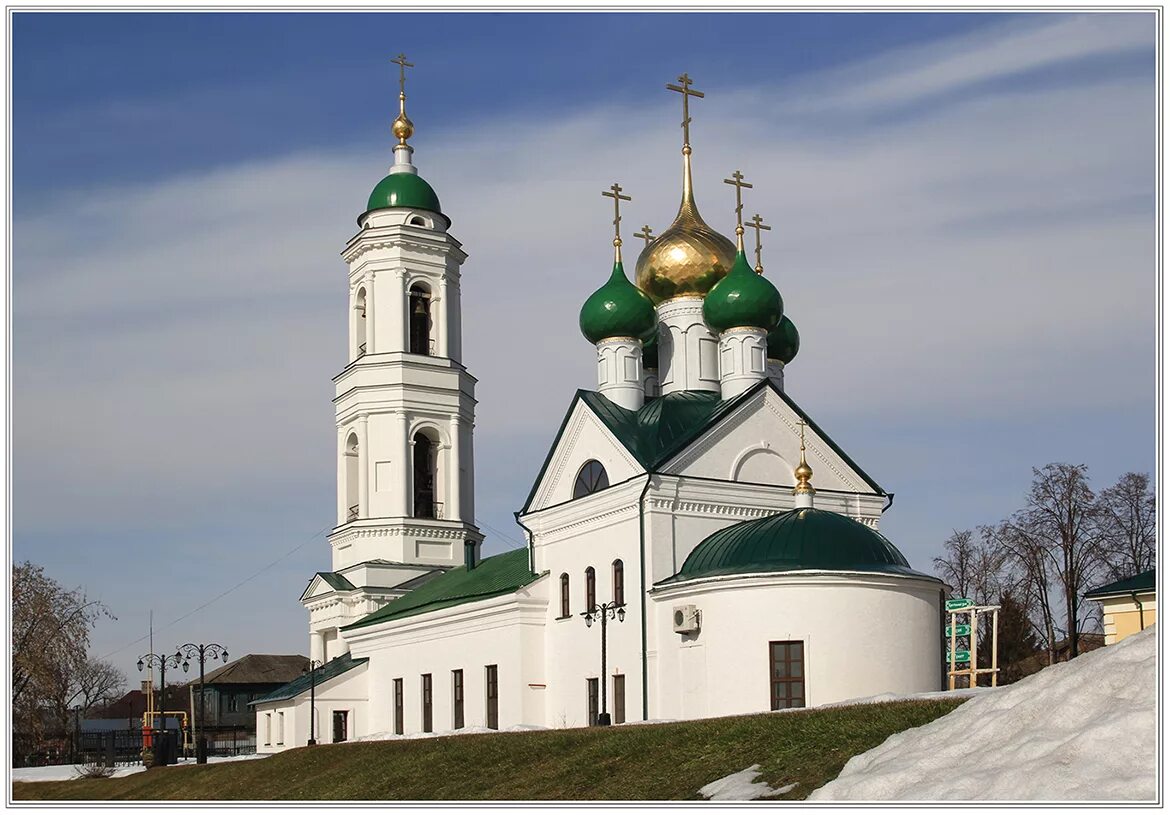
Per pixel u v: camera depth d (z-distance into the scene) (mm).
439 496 85625
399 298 85125
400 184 86938
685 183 71750
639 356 67188
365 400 84812
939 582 55906
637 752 38875
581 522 63062
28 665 91312
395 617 75625
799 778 30766
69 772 80188
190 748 95562
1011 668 87375
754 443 62375
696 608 55281
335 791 47594
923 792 25438
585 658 61812
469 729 65250
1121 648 27359
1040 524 87250
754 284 65125
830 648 52688
